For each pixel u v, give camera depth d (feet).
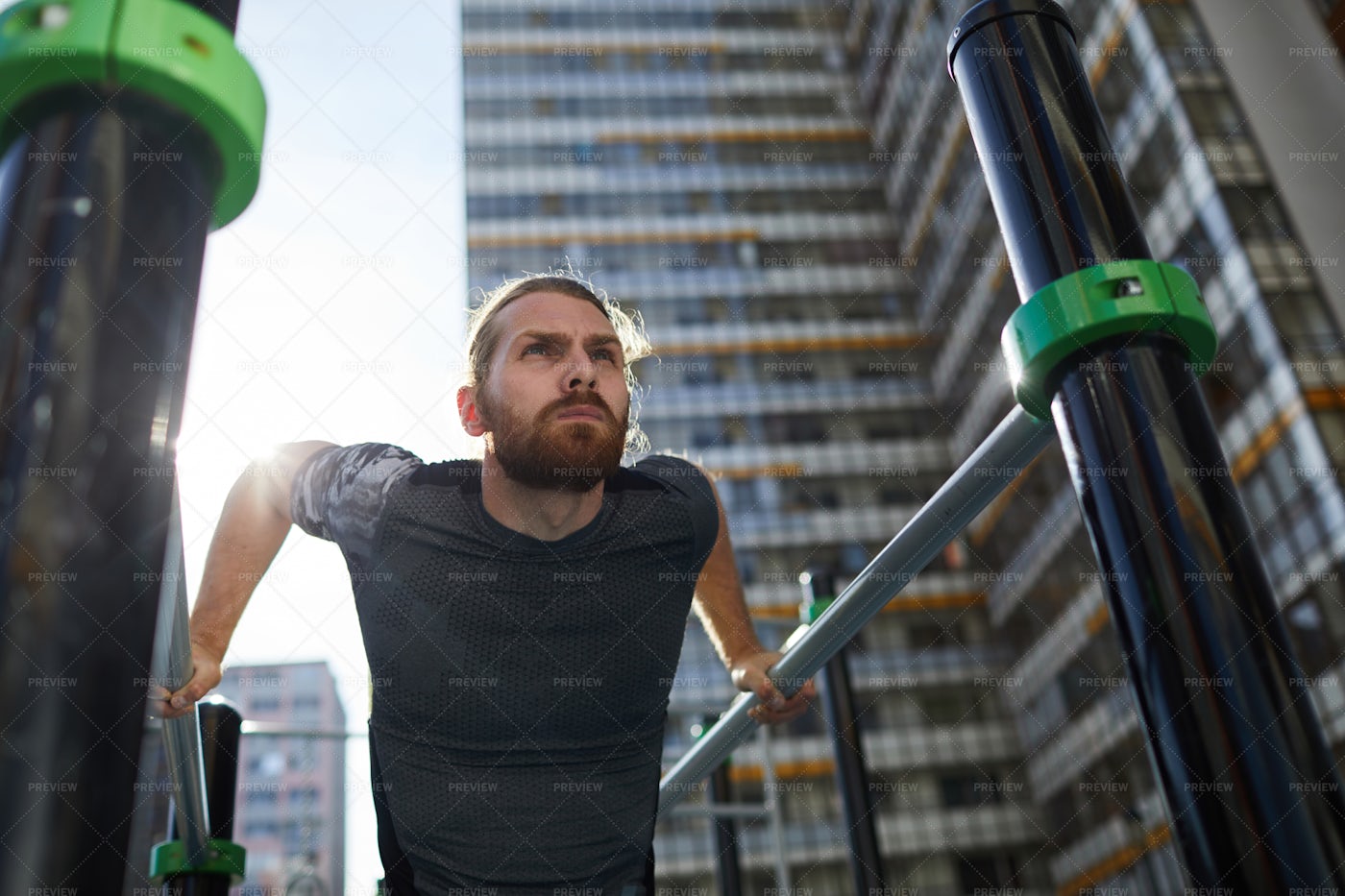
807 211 105.70
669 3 113.50
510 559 4.51
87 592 1.73
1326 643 44.42
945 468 94.17
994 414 86.69
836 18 115.44
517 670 4.56
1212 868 2.68
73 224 1.92
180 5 2.18
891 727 83.15
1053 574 78.95
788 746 77.92
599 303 4.71
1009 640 85.35
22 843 1.57
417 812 4.62
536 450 4.35
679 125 107.34
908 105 99.76
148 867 6.06
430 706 4.58
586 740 4.72
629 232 101.50
